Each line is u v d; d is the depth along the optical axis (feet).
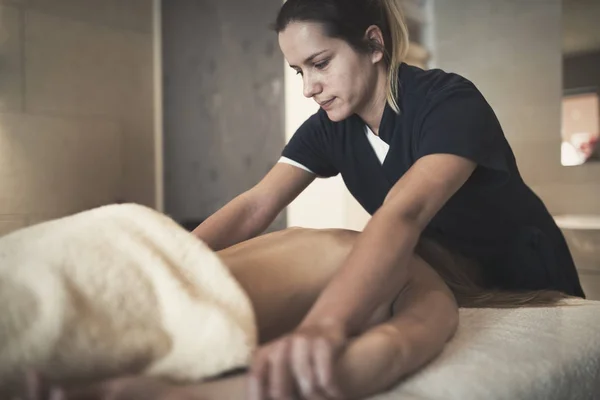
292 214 5.93
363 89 2.46
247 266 1.60
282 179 2.88
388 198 1.78
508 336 1.75
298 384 1.08
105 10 7.13
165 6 7.95
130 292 1.16
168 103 8.05
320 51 2.35
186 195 8.02
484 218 2.60
